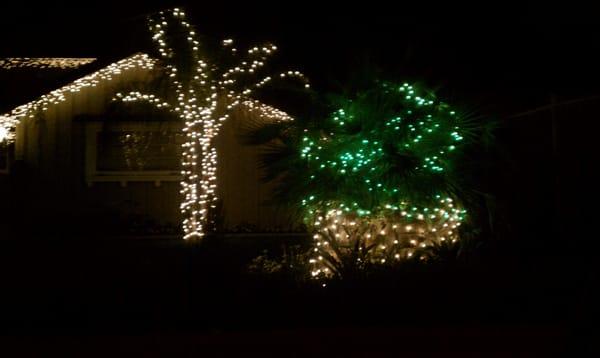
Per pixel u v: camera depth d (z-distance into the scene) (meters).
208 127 11.59
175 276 7.71
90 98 12.17
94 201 12.12
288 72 12.05
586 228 10.34
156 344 6.45
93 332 6.86
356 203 9.12
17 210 11.82
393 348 6.64
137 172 12.16
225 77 11.67
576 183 10.84
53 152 12.09
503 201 10.34
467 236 9.11
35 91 11.71
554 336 6.69
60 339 6.45
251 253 10.75
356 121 9.20
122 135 12.21
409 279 7.71
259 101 11.98
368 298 7.40
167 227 11.58
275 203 9.52
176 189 12.26
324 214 9.43
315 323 7.16
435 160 9.03
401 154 8.89
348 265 8.08
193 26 11.90
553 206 10.92
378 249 8.99
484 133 9.51
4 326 6.93
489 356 6.61
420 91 9.41
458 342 6.68
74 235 10.57
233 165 12.26
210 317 7.12
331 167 9.12
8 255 8.85
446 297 7.46
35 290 7.39
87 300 7.25
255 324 7.09
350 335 6.64
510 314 7.32
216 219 11.32
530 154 11.46
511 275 7.85
